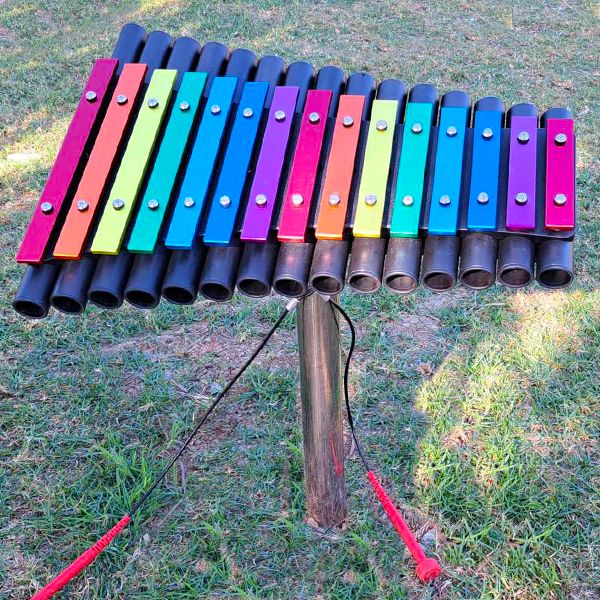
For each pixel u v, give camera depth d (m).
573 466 1.95
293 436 2.04
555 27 4.20
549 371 2.20
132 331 2.38
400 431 2.05
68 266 1.36
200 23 4.10
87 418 2.10
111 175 1.41
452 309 2.43
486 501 1.87
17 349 2.30
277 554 1.78
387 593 1.71
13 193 2.95
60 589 1.71
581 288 2.50
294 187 1.32
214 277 1.31
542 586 1.70
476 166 1.33
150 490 1.74
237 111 1.44
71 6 4.32
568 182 1.29
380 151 1.36
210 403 2.14
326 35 4.02
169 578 1.74
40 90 3.57
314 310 1.50
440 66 3.75
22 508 1.88
